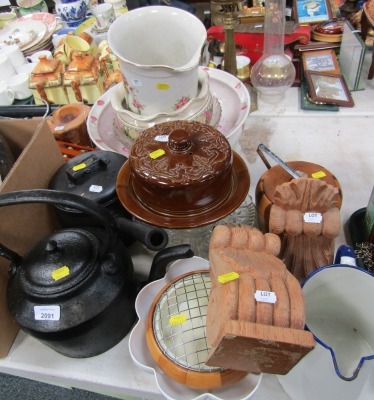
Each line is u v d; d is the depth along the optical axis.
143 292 0.58
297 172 0.63
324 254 0.59
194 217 0.56
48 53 1.21
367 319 0.54
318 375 0.46
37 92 1.04
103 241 0.57
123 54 0.71
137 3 1.40
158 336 0.53
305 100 1.02
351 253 0.58
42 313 0.52
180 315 0.54
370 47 1.03
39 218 0.68
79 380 0.61
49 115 0.97
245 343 0.37
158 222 0.56
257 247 0.49
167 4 1.42
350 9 1.18
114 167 0.68
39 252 0.54
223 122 0.81
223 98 0.87
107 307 0.54
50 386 1.20
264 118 1.00
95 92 1.03
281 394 0.56
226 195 0.58
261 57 1.02
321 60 1.10
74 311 0.52
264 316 0.39
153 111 0.72
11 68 1.14
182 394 0.51
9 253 0.54
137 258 0.74
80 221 0.64
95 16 1.31
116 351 0.62
